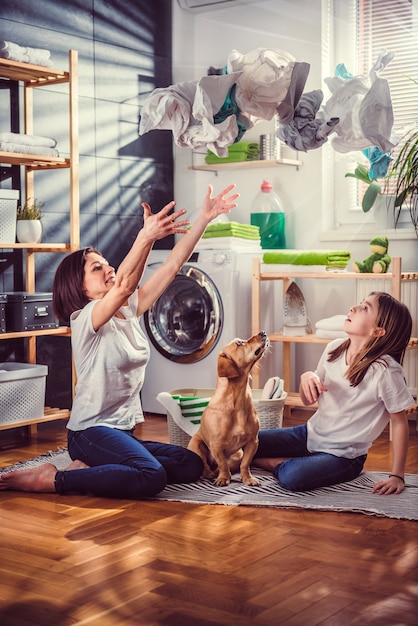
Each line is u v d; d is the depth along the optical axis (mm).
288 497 2740
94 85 4402
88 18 4344
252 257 4379
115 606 1863
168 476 2910
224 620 1784
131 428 2973
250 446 2934
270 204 4625
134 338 2904
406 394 2805
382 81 2164
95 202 4438
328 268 4152
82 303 2965
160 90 2127
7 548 2275
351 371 2867
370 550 2232
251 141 4805
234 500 2717
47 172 4133
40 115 4090
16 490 2887
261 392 3652
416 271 4273
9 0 3896
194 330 4410
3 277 3934
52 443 3783
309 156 4605
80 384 2918
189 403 3314
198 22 4930
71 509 2656
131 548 2262
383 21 4449
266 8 4691
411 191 4004
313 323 4641
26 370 3730
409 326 2859
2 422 3652
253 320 4242
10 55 3584
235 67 2104
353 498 2721
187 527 2453
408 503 2656
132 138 4660
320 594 1923
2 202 3674
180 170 4969
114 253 4570
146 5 4711
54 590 1961
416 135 4031
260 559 2162
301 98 2217
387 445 3699
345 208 4609
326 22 4520
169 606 1859
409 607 1847
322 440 2961
